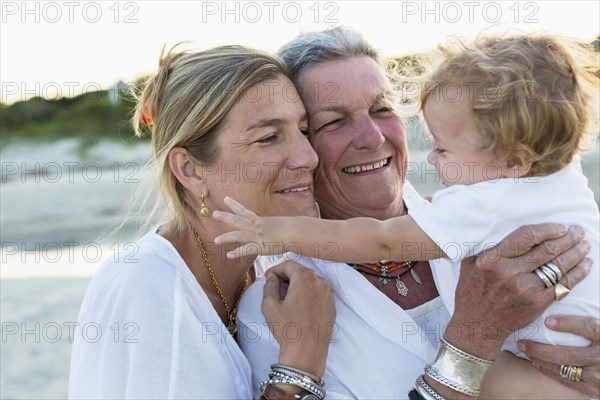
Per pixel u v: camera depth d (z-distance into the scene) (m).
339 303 2.36
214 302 2.44
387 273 2.42
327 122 2.45
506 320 2.08
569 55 2.19
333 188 2.52
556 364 2.14
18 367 5.99
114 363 2.12
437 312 2.38
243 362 2.29
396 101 2.58
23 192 13.67
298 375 2.16
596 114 2.23
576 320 2.11
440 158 2.29
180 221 2.41
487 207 2.12
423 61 2.43
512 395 2.18
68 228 11.29
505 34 2.29
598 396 2.14
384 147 2.48
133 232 10.09
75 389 2.19
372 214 2.54
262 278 2.50
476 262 2.09
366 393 2.26
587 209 2.21
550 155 2.16
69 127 16.78
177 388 2.10
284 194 2.36
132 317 2.14
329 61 2.46
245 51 2.37
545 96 2.13
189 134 2.31
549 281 2.05
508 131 2.12
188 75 2.34
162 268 2.25
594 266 2.17
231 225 2.33
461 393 2.11
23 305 7.51
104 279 2.25
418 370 2.28
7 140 17.16
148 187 2.48
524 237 2.06
